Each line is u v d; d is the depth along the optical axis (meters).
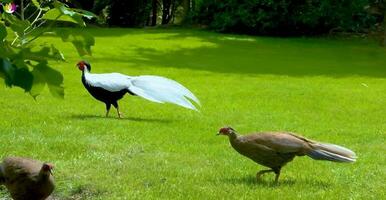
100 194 6.59
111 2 32.28
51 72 2.18
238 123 10.98
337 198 6.46
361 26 28.84
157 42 24.23
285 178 7.33
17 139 8.84
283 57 21.75
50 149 8.36
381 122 11.48
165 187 6.74
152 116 11.36
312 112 12.35
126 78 10.88
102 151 8.38
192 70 17.95
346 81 16.84
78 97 13.09
